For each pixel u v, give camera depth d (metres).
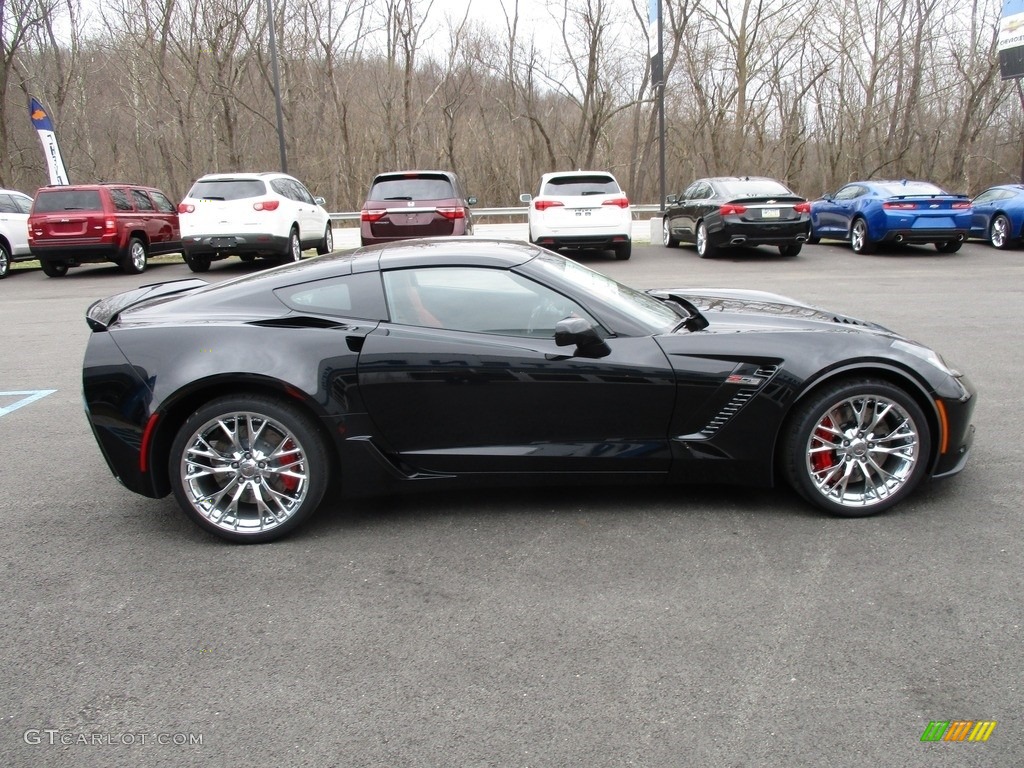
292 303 3.62
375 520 3.71
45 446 4.86
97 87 34.59
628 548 3.35
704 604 2.89
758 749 2.14
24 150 33.03
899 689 2.38
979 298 9.60
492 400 3.51
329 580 3.15
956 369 3.71
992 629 2.67
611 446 3.58
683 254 16.22
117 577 3.21
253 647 2.70
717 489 3.95
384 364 3.46
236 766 2.14
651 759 2.12
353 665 2.58
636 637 2.69
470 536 3.51
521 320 3.60
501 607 2.91
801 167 35.38
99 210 13.84
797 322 3.85
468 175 37.06
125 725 2.32
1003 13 20.09
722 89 33.31
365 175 35.62
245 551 3.44
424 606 2.94
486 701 2.38
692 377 3.49
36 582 3.18
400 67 34.84
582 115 32.72
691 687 2.42
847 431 3.54
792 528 3.49
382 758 2.15
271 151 34.72
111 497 4.07
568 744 2.18
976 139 30.98
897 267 13.13
